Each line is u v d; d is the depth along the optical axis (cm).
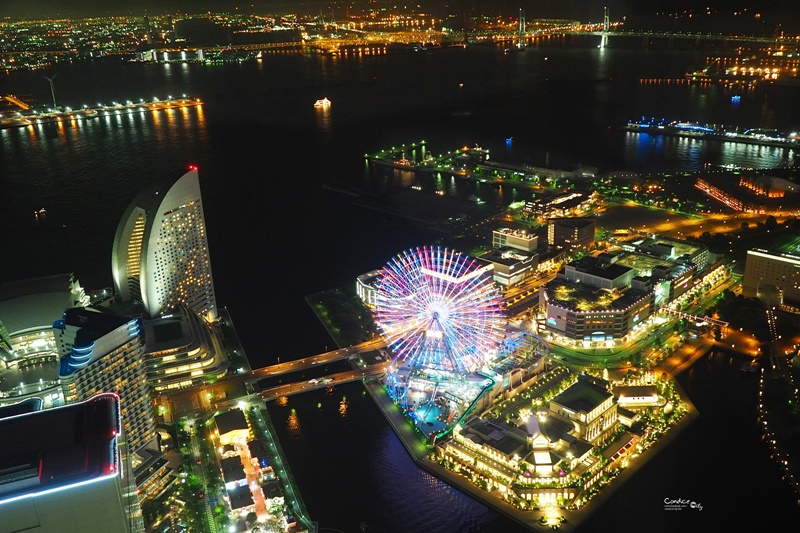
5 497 15412
